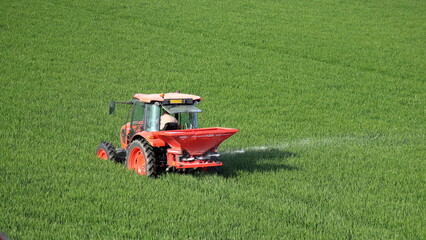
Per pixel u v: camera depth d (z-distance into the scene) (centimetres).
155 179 2144
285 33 6588
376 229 1712
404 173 2419
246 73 5050
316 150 2852
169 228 1666
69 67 4938
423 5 8431
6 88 4181
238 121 3562
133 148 2256
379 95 4491
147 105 2294
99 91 4244
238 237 1605
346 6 8181
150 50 5672
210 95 4297
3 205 1803
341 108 4062
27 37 5812
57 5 7256
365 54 5859
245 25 6875
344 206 1938
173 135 2106
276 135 3247
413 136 3275
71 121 3384
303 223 1769
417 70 5341
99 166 2295
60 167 2289
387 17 7625
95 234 1598
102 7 7306
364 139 3178
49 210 1780
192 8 7588
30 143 2777
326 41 6325
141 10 7294
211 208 1844
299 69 5256
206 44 6012
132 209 1806
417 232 1694
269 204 1923
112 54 5441
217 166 2322
